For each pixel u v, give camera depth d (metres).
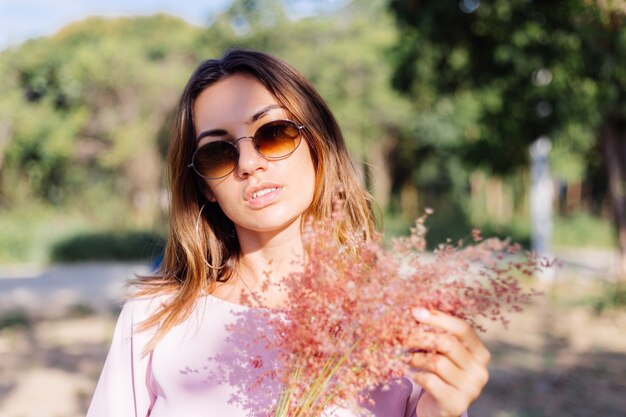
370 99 20.84
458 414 1.16
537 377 6.12
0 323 8.80
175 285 1.58
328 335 1.14
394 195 28.80
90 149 20.34
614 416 5.06
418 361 1.17
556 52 8.11
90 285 12.81
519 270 1.10
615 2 6.72
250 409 1.37
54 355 7.23
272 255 1.51
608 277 12.20
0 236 17.23
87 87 19.20
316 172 1.51
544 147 11.26
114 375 1.54
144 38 20.80
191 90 1.54
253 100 1.45
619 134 10.83
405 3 9.09
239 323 1.40
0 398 5.71
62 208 21.03
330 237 1.21
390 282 1.12
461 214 26.53
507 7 8.21
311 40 20.03
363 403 1.33
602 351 7.13
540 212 11.53
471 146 11.62
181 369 1.44
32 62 18.62
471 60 9.31
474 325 1.16
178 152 1.58
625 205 10.89
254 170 1.43
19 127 18.70
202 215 1.60
